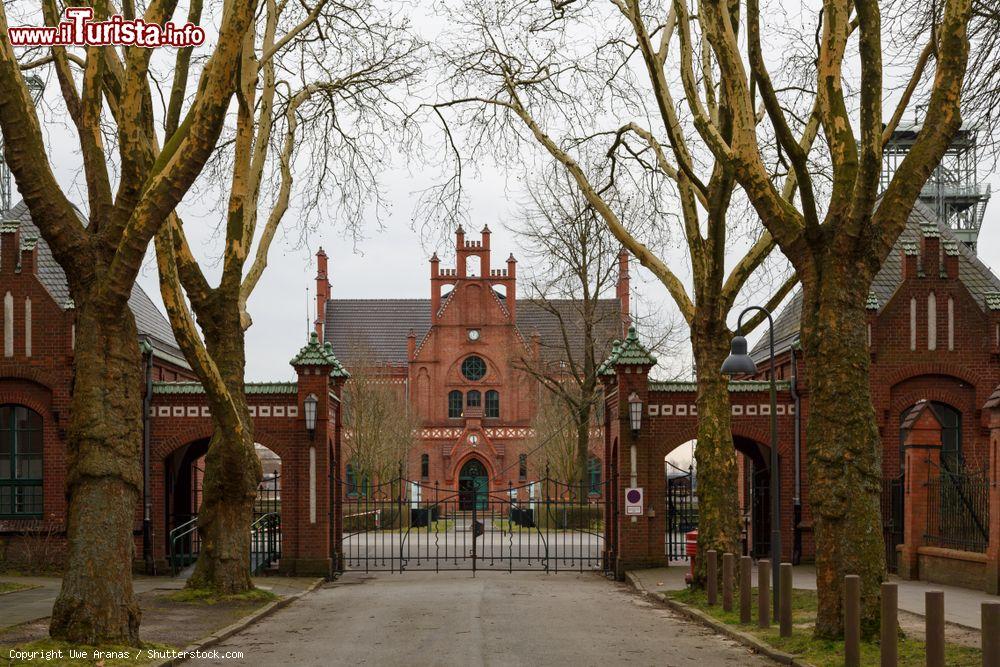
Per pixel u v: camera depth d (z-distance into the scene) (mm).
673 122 19484
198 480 35938
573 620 17688
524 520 51812
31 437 27875
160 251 17797
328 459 27797
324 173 23688
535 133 22234
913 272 29125
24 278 27828
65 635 12789
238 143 20234
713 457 20562
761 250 20547
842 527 13383
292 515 27422
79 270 13180
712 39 14867
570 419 52000
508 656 13531
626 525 27469
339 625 17234
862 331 13633
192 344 18219
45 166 13023
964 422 28875
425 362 71375
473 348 71375
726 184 19516
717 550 20281
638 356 27938
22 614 16797
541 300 46281
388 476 58156
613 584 26016
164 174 12938
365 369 61062
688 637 15664
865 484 13414
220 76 12727
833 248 13664
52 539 27188
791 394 28531
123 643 12992
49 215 13016
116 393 13188
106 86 16516
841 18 14062
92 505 13008
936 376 28984
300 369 27750
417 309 80125
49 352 27719
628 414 27828
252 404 27828
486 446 69750
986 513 21766
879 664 12055
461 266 71938
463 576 28453
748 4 13773
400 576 28547
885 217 13750
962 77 13828
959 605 18125
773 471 17891
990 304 29016
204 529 20641
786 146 13766
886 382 28797
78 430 13039
